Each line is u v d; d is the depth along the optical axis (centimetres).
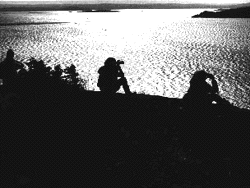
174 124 681
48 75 761
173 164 538
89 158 555
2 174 505
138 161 549
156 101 812
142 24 8556
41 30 6662
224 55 3116
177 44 4119
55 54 3366
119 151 583
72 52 3506
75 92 780
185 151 579
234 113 633
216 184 482
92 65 2709
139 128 668
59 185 479
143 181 490
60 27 7556
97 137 626
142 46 4000
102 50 3662
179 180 491
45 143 594
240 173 508
